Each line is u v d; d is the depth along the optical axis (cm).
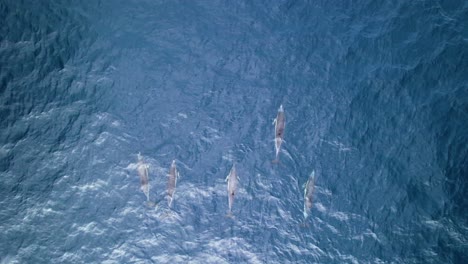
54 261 2828
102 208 2992
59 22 3403
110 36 3419
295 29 3559
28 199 2970
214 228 2994
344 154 3225
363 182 3156
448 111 3334
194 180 3097
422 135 3281
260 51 3475
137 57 3384
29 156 3073
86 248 2877
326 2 3634
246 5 3625
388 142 3262
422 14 3609
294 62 3456
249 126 3262
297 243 2975
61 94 3238
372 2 3631
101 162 3102
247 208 3055
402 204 3103
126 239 2923
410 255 2973
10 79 3231
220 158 3169
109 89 3278
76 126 3173
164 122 3234
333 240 2994
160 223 2984
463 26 3562
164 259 2891
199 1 3622
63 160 3086
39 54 3309
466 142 3253
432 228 3045
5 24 3353
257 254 2936
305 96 3362
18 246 2847
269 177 3139
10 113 3159
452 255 2977
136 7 3544
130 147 3153
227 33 3522
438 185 3156
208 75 3381
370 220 3061
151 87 3312
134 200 3027
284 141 3238
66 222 2934
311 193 2978
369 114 3328
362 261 2945
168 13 3556
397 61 3466
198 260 2903
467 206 3103
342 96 3372
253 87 3369
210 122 3259
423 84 3406
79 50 3353
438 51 3484
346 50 3500
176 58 3412
